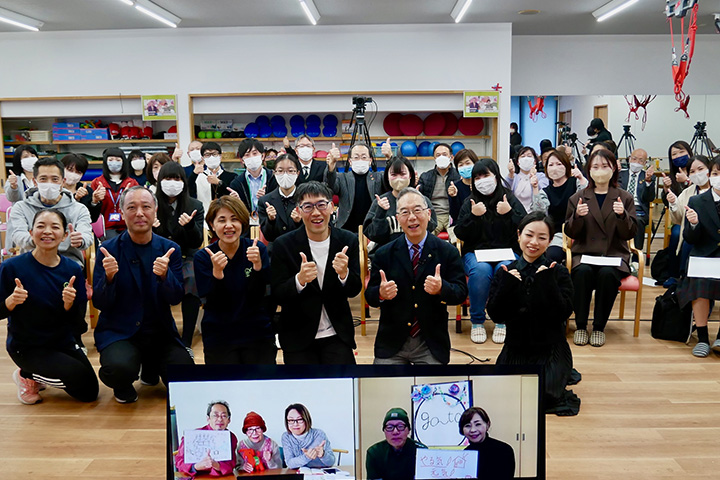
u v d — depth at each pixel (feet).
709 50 28.66
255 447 4.50
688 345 13.15
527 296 9.29
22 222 12.46
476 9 22.34
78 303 10.32
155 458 8.24
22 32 24.26
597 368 11.71
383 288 8.21
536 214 9.69
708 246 12.75
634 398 10.19
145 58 24.49
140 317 10.13
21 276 9.84
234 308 9.41
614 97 28.84
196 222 13.82
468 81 24.67
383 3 21.11
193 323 13.14
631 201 13.71
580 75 28.66
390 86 24.66
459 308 14.08
